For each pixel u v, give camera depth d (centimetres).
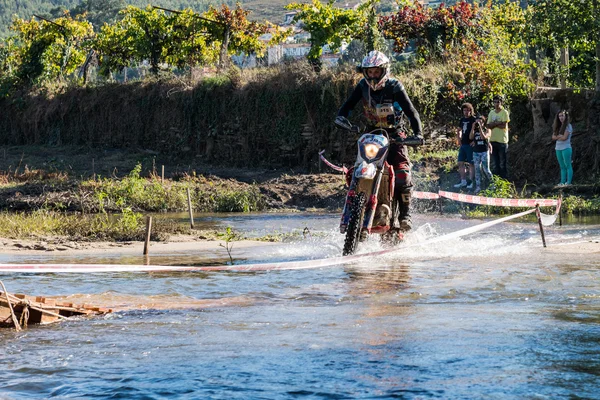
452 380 468
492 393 442
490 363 505
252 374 490
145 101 3922
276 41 4719
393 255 1144
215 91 3588
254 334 610
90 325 663
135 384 474
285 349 554
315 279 923
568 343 556
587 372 482
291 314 694
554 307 700
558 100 2716
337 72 3262
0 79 4572
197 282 913
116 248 1416
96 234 1638
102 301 780
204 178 3089
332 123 3222
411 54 3653
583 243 1255
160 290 852
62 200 2641
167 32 4550
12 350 572
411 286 844
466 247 1230
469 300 748
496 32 3180
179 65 4669
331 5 3803
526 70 3020
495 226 1622
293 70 3366
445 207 2195
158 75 4059
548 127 2703
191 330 633
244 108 3462
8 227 1717
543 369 489
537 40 2658
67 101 4256
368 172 1086
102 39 4850
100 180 2980
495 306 711
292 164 3341
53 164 3662
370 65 1121
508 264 1011
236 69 3588
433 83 2998
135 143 3975
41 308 678
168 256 1245
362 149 1107
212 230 1797
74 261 1156
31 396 457
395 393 444
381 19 3588
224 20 4512
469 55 3056
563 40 2611
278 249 1318
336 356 530
